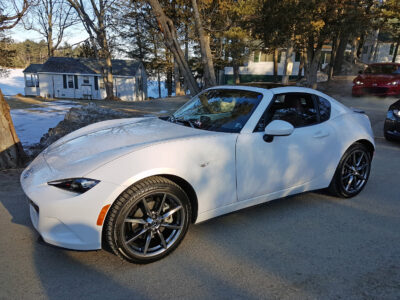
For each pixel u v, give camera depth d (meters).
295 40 14.19
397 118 6.89
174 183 2.51
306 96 3.56
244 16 12.85
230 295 2.18
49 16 26.08
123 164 2.35
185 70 8.85
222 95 3.57
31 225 3.16
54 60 35.97
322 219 3.38
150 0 8.16
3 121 4.99
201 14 11.00
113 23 15.80
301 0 11.92
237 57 22.11
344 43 29.73
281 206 3.72
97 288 2.24
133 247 2.44
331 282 2.33
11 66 32.44
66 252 2.70
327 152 3.54
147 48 35.31
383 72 14.62
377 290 2.24
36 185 2.40
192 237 2.97
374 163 5.60
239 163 2.88
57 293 2.18
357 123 3.89
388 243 2.90
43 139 7.12
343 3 12.73
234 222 3.29
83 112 8.54
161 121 3.57
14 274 2.38
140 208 2.48
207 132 2.98
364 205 3.77
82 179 2.26
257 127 3.04
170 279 2.35
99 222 2.24
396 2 14.30
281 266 2.52
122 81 34.78
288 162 3.22
